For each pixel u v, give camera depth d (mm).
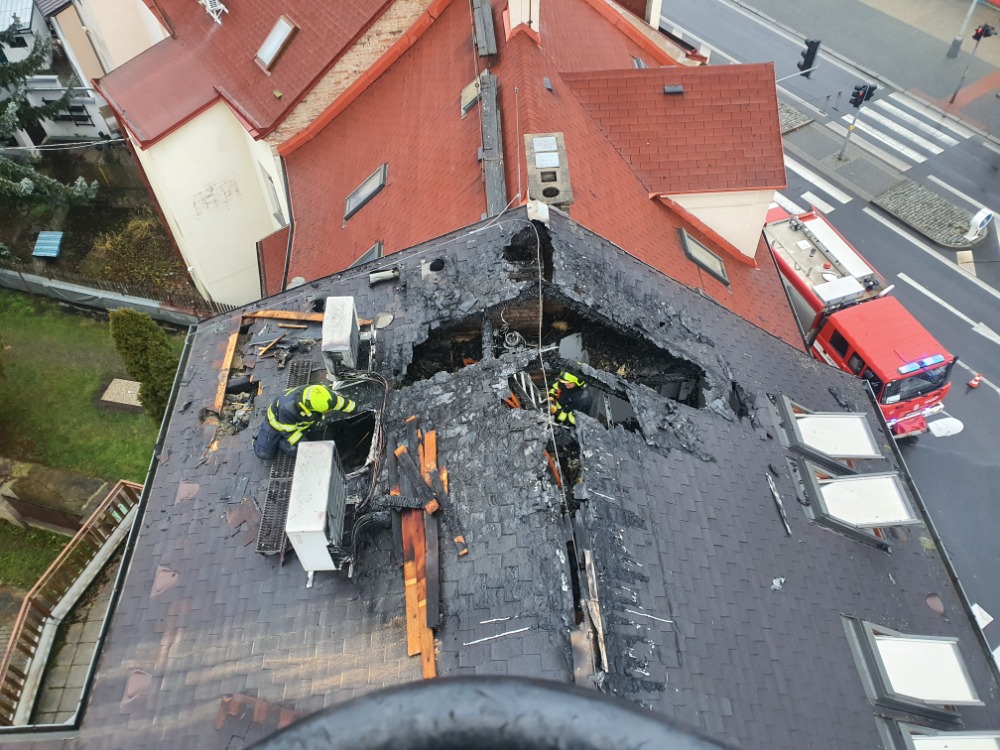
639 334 12672
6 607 19797
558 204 14453
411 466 10430
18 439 23359
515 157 15586
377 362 12164
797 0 40438
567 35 20078
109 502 15867
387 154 19297
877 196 31547
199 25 23297
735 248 19797
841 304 22797
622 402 11797
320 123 21438
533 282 12352
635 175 18359
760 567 10500
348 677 8984
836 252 23812
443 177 17156
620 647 8531
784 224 24719
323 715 1938
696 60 23406
